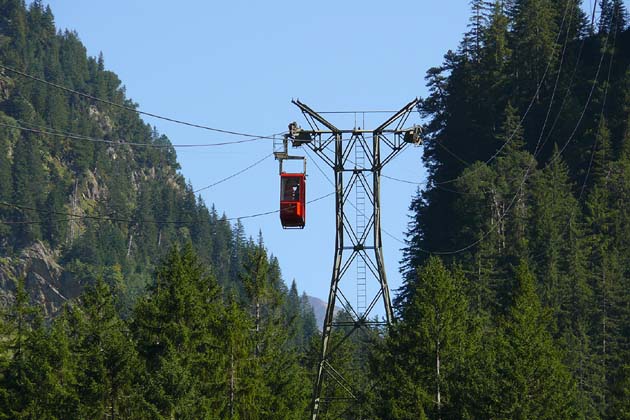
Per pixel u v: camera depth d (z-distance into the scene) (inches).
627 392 5319.9
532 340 4645.7
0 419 5022.1
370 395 4857.3
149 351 5275.6
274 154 4195.4
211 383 5246.1
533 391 4544.8
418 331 4817.9
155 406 4825.3
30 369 5093.5
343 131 4259.4
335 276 4335.6
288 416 5743.1
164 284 5684.1
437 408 4744.1
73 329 5492.1
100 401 5022.1
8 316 5595.5
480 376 4584.2
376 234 4306.1
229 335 5403.5
